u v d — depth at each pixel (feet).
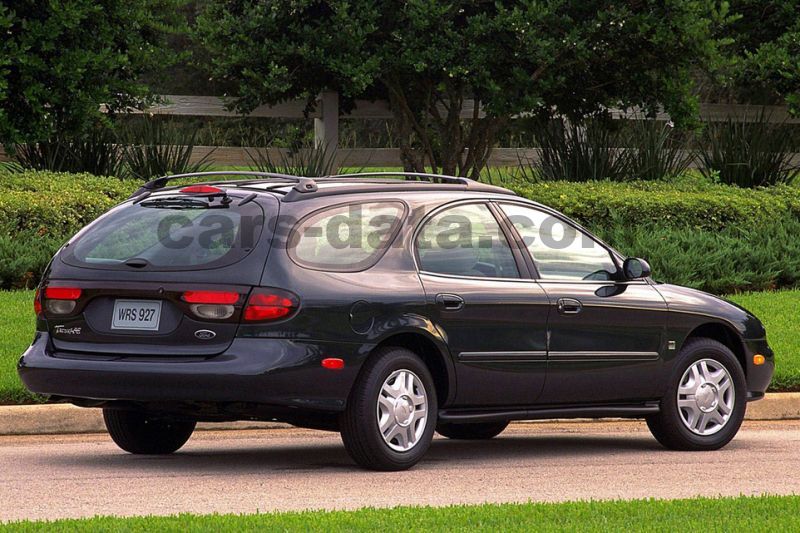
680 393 63.05
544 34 127.24
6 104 120.57
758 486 51.55
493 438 69.05
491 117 135.44
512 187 126.72
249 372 49.96
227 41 130.62
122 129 133.90
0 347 76.69
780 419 77.46
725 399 64.18
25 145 127.65
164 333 51.29
